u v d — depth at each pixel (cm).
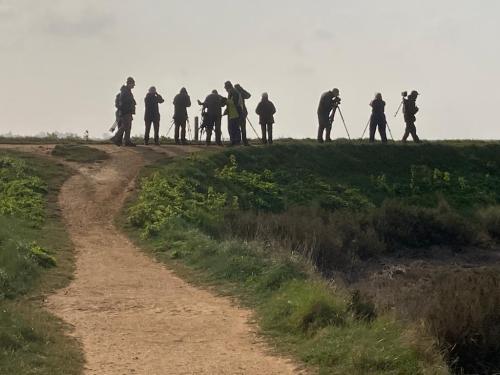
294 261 1423
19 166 2378
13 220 1841
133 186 2330
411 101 3231
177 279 1460
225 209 2239
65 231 1903
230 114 2934
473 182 3014
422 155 3116
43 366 870
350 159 2997
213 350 993
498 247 2488
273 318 1120
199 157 2653
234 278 1411
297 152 2950
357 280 1920
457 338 980
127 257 1669
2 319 988
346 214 2475
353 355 902
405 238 2408
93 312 1187
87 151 2673
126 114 2833
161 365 923
